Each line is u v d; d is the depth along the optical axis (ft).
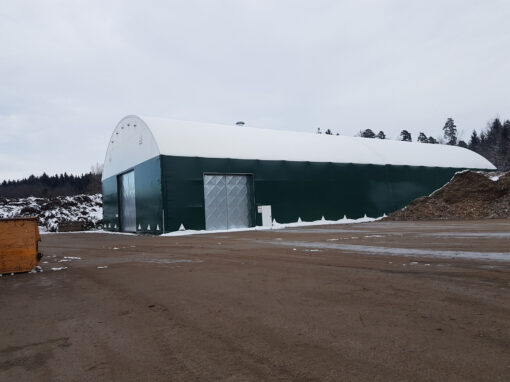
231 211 91.15
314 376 10.05
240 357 11.62
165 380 10.30
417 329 13.35
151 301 19.44
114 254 44.14
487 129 349.82
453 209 103.65
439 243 40.14
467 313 14.97
